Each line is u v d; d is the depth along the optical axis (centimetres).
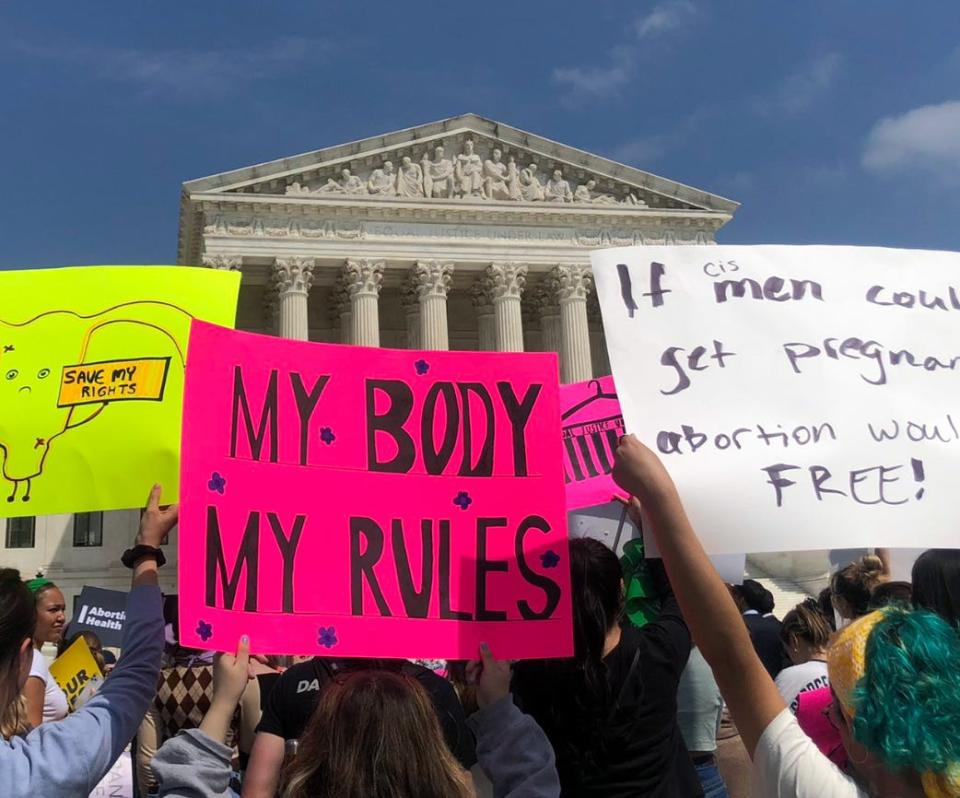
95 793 909
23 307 651
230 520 600
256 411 626
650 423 630
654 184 7000
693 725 938
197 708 898
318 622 602
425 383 662
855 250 686
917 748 335
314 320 7381
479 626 613
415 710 404
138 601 531
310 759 398
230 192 6331
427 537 633
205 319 655
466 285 7162
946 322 676
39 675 823
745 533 610
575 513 1029
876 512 620
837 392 643
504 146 6888
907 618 376
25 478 621
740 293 662
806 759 385
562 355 6725
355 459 639
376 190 6581
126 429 630
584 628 608
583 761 593
